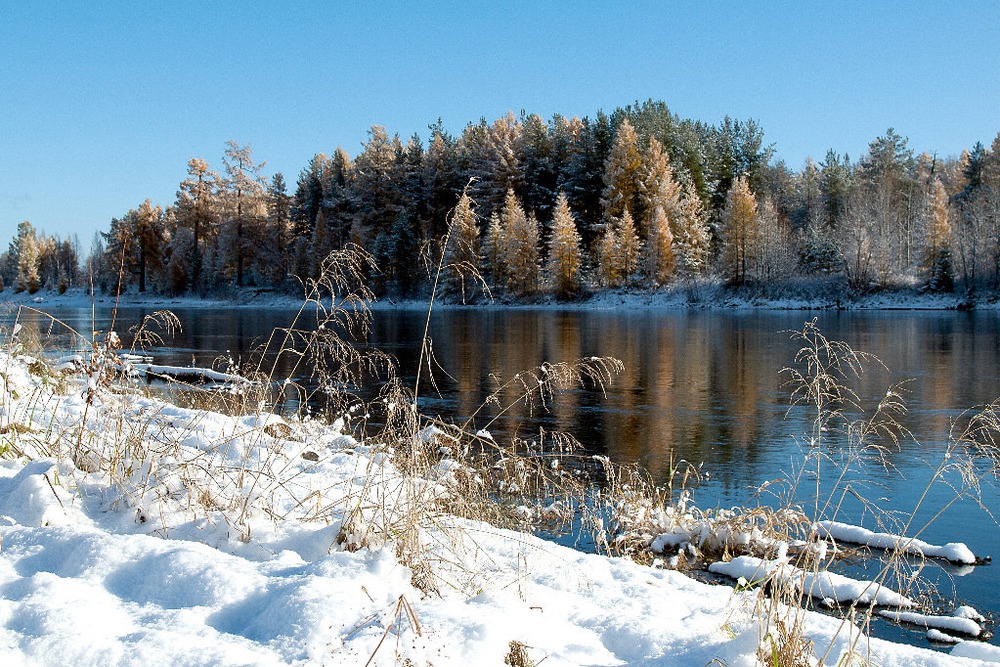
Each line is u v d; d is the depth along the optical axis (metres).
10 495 3.74
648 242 61.66
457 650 2.27
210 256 79.81
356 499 4.25
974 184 77.88
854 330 29.94
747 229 58.78
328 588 2.59
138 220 81.75
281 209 84.44
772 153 85.50
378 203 79.19
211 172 82.69
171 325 5.47
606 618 3.07
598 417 11.95
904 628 4.30
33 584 2.59
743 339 26.70
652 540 5.75
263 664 2.02
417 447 4.79
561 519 6.33
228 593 2.62
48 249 103.38
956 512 6.83
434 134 90.44
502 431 10.77
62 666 2.03
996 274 50.59
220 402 7.03
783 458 9.11
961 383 15.27
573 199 72.88
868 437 10.23
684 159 74.44
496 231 64.88
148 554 2.92
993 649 3.59
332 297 5.17
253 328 34.22
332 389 6.94
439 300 64.75
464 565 3.47
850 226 56.28
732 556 5.43
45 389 6.59
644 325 36.09
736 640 2.46
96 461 4.32
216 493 4.02
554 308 60.88
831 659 2.86
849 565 5.38
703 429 10.97
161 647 2.11
